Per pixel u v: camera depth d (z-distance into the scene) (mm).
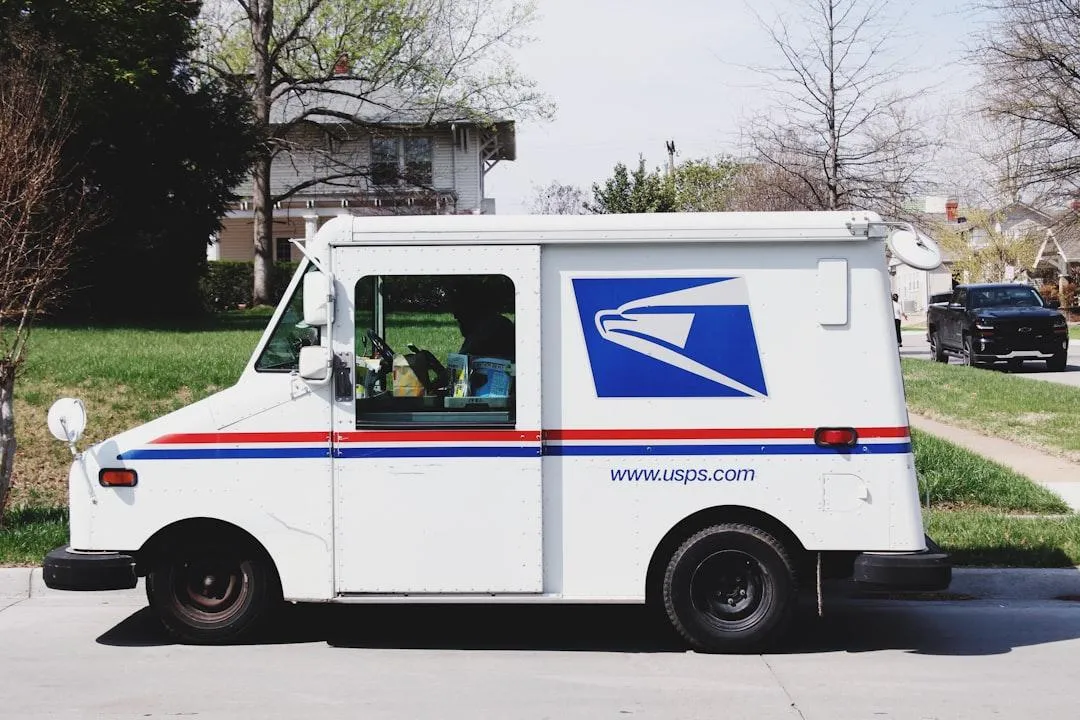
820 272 6574
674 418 6570
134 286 23844
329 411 6590
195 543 6781
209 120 24266
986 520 9586
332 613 7715
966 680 6195
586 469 6578
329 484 6594
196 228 25047
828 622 7531
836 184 17891
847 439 6555
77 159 20906
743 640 6594
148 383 13641
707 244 6590
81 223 14141
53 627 7340
